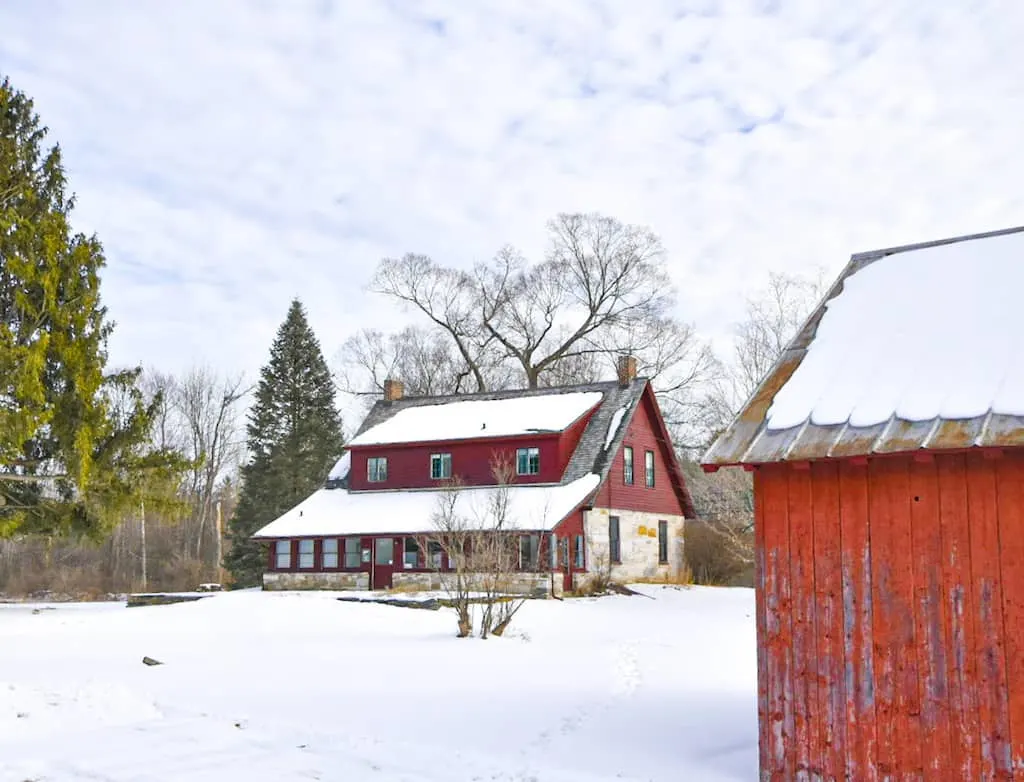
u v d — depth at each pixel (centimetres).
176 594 3350
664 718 1160
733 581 4103
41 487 2539
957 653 735
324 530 3716
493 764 965
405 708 1239
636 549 3747
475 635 2106
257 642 2012
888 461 782
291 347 5350
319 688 1395
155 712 1225
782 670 818
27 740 1079
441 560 3491
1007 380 744
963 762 723
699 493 4344
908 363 818
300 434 5203
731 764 934
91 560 6278
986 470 737
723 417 4709
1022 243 925
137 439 2459
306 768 961
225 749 1038
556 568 3216
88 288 2438
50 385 2417
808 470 822
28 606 3597
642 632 2242
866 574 783
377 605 2752
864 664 776
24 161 2547
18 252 2356
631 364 3988
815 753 793
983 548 732
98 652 1852
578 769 936
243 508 5103
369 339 5884
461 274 5534
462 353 5553
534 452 3634
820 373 862
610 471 3600
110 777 930
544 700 1292
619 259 5416
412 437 3881
